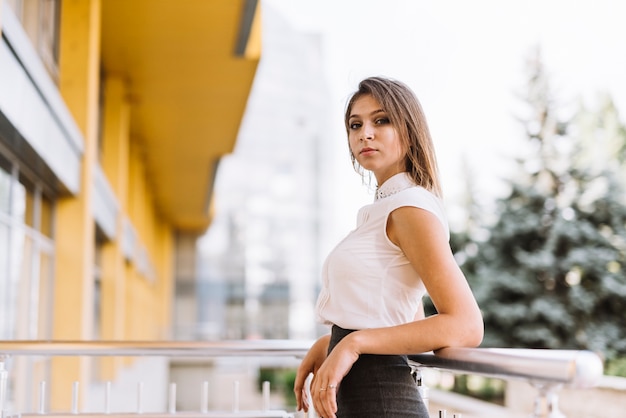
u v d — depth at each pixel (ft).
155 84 38.19
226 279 166.61
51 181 21.75
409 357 5.47
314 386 4.84
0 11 13.32
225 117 45.11
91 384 36.27
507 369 3.98
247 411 7.90
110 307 37.42
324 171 210.59
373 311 5.30
